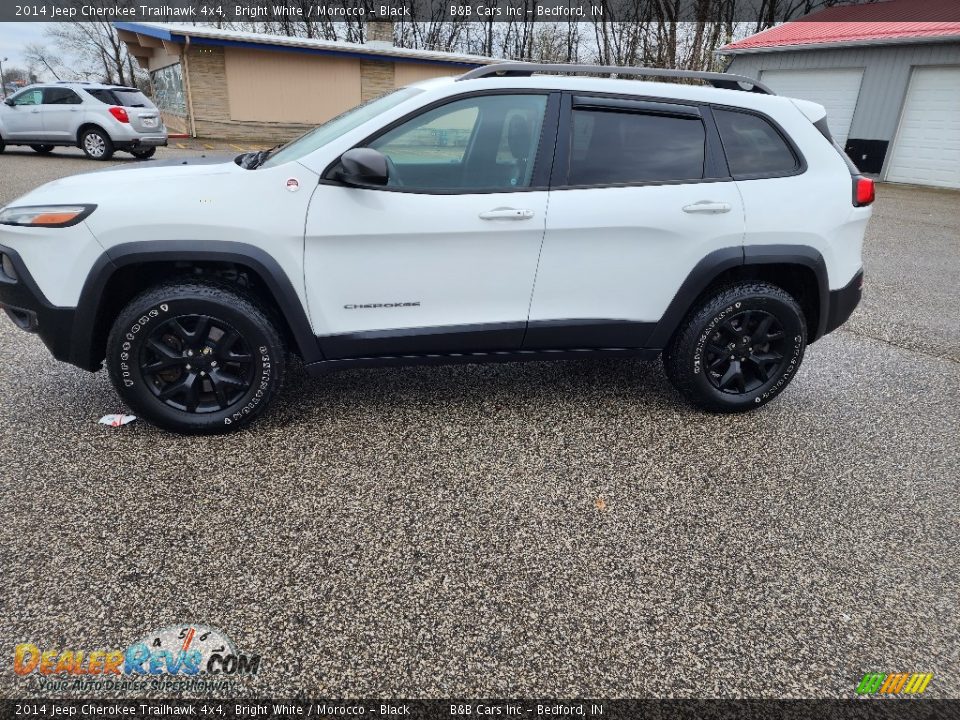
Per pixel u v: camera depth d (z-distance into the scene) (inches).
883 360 176.6
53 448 111.9
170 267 115.7
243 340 113.2
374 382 146.3
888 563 94.3
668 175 122.0
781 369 136.2
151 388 113.7
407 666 73.2
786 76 681.6
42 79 1910.7
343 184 109.2
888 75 589.3
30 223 104.3
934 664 77.0
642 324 127.6
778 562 93.4
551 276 120.0
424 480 108.8
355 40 1502.2
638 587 86.9
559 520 100.1
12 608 77.8
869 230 371.2
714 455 122.0
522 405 138.6
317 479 107.2
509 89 115.3
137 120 520.1
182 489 102.4
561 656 75.5
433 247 113.9
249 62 748.6
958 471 120.4
